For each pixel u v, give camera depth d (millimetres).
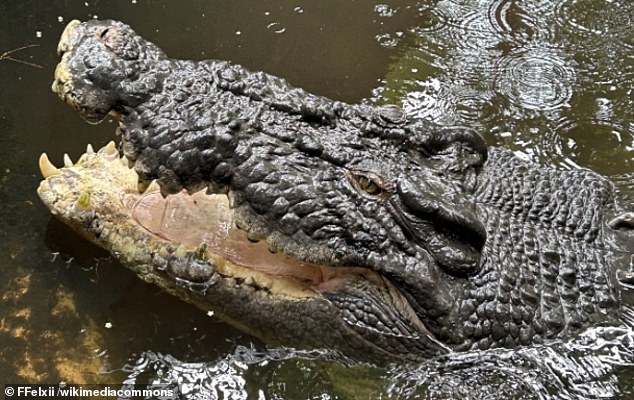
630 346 2734
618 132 3959
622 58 4469
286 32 4504
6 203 3201
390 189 2592
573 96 4184
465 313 2594
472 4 4848
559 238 2873
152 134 2521
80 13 4344
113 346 2785
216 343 2820
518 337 2652
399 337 2688
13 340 2758
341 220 2566
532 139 3881
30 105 3709
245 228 2578
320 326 2740
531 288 2699
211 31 4414
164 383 2688
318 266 2768
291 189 2537
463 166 2824
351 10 4730
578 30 4676
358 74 4258
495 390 2625
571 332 2717
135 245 2812
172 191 2562
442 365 2662
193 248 2762
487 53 4469
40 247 3047
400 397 2656
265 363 2771
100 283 2955
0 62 3959
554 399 2607
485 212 2807
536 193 2984
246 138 2555
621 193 3342
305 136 2617
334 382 2717
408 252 2572
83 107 2572
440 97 4113
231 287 2738
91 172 2975
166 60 2654
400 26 4645
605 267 2859
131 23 4359
